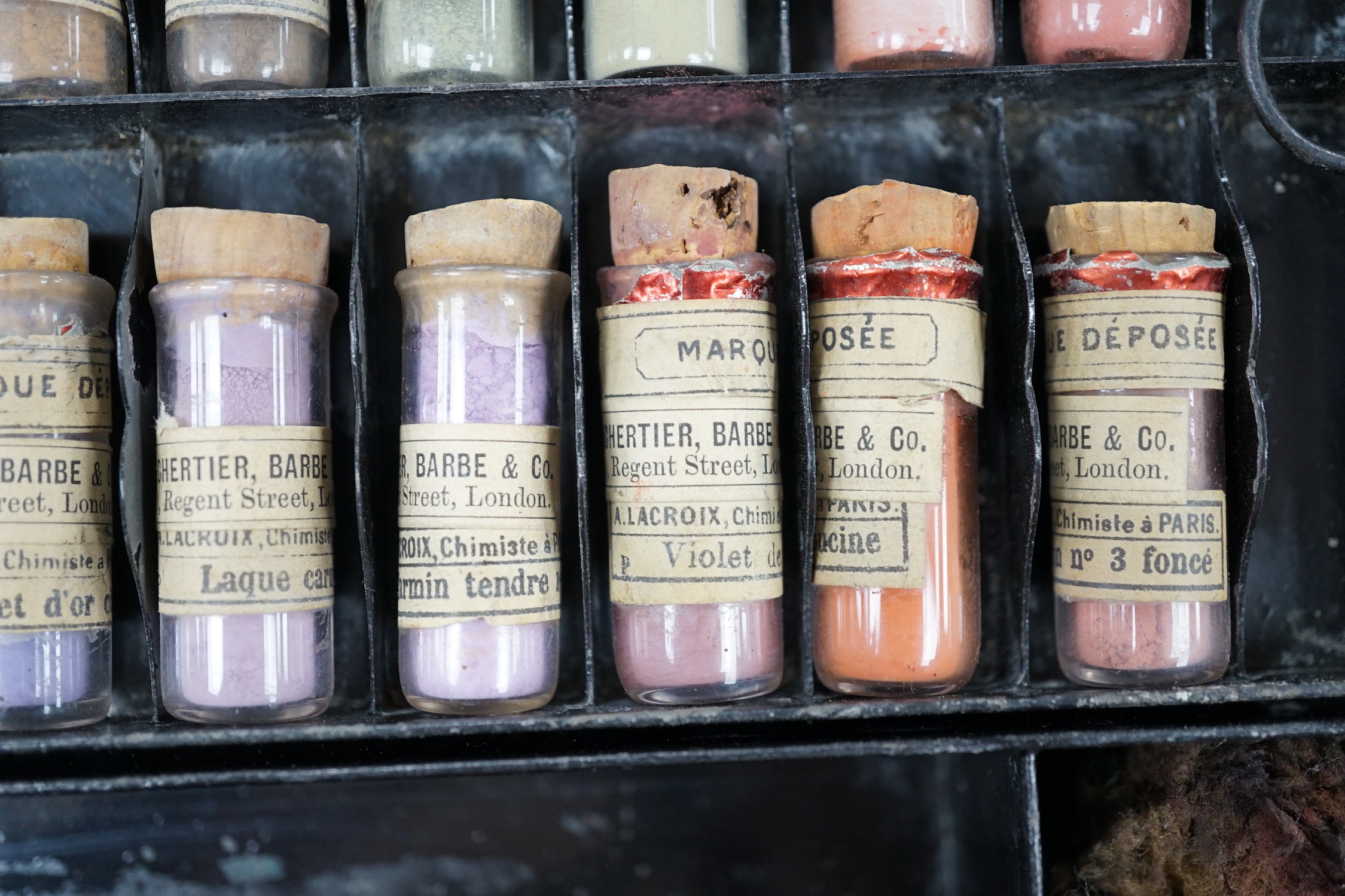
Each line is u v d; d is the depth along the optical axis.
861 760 0.26
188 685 0.23
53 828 0.25
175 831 0.25
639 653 0.23
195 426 0.23
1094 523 0.24
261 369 0.23
